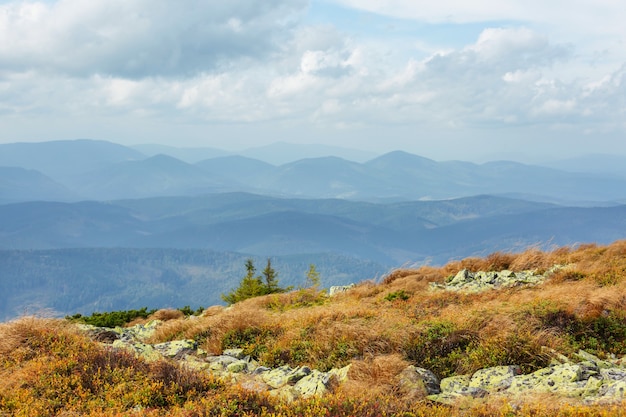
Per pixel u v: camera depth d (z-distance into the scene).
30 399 7.64
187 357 11.47
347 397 7.40
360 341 10.93
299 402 7.36
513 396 7.53
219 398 7.40
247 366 10.91
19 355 9.80
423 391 7.98
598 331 11.27
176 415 6.95
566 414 6.23
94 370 8.94
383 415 6.80
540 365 9.33
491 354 9.64
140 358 9.71
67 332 11.28
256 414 7.05
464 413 6.89
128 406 7.64
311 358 10.98
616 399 6.68
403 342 10.66
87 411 7.41
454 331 10.74
